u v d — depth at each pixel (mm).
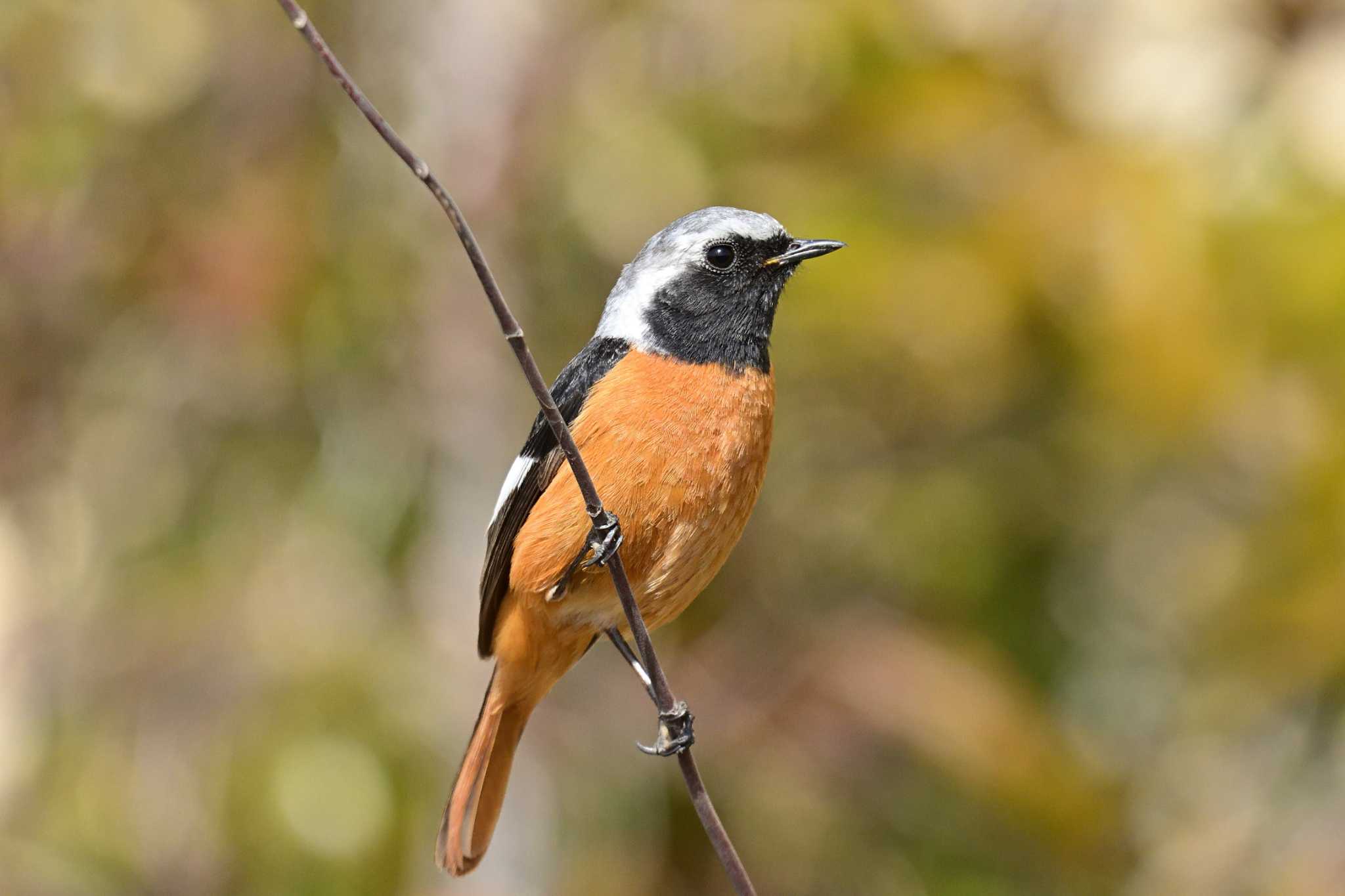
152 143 13898
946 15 14508
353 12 13961
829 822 12930
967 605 14492
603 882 12539
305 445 14078
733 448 8117
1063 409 14328
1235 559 13570
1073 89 14297
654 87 14031
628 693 13266
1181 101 14414
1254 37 14492
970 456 14742
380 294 13633
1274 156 13836
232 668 12492
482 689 12664
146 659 12664
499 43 13695
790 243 8641
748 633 13688
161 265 13641
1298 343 13055
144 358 14180
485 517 13305
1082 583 15148
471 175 13547
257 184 13680
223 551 13609
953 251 13375
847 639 13398
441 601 13070
